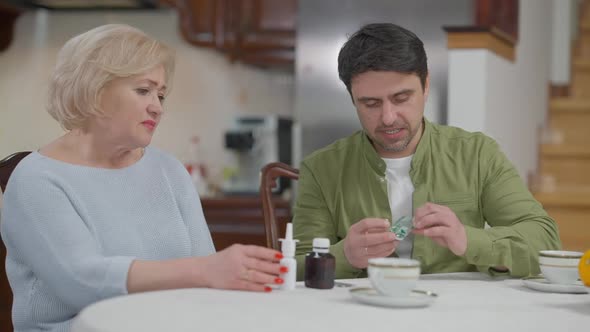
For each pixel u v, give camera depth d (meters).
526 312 1.26
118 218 1.60
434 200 1.96
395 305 1.26
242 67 4.82
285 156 4.63
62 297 1.46
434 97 3.77
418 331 1.09
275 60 4.45
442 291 1.47
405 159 1.98
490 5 3.85
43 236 1.47
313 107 4.09
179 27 4.44
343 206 2.00
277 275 1.42
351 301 1.31
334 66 4.07
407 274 1.26
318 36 4.09
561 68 5.41
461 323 1.16
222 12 4.41
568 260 1.49
